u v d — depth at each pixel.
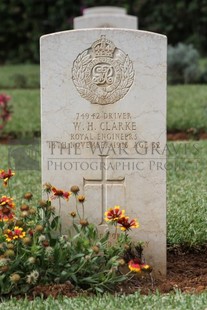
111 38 5.23
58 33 5.24
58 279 4.77
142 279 5.23
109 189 5.38
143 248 5.37
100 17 15.23
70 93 5.30
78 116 5.32
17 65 22.03
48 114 5.33
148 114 5.28
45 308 4.32
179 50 16.84
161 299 4.43
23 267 4.71
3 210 4.87
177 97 13.52
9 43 22.83
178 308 4.22
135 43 5.21
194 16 22.03
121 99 5.28
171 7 22.09
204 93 13.88
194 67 16.62
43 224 4.98
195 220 6.12
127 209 5.38
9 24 22.53
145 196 5.35
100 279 4.80
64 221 5.40
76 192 5.18
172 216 6.21
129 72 5.24
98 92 5.28
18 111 13.11
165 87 5.23
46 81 5.29
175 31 22.31
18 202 6.69
